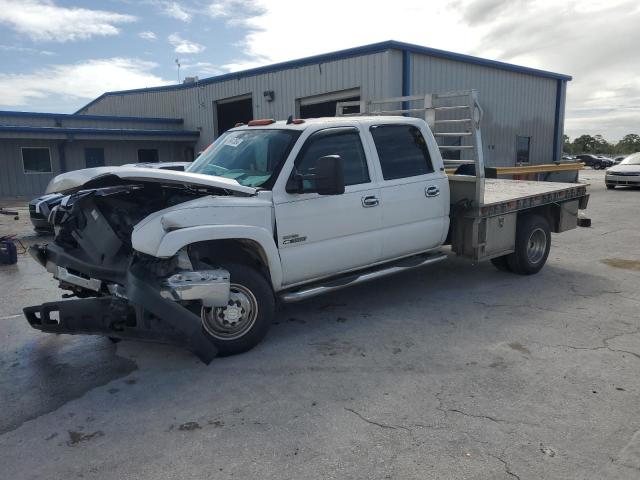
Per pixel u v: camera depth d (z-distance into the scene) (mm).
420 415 3607
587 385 4008
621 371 4242
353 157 5438
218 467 3078
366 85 15938
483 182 6289
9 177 22719
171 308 3996
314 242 5078
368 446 3252
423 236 6109
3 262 8891
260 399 3895
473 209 6312
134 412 3746
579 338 4961
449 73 17250
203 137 25078
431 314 5730
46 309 4457
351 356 4637
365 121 5625
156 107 28188
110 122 25109
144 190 4797
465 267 7840
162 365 4539
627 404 3709
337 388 4039
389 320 5559
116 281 4305
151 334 4105
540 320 5480
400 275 7422
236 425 3539
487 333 5133
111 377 4328
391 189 5672
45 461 3180
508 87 20297
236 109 24375
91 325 4297
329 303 6176
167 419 3641
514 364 4406
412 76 15867
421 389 3992
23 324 5680
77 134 23328
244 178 5000
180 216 4168
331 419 3586
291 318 5672
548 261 8242
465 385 4043
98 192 4758
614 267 7781
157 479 2986
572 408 3666
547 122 23016
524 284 6883
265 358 4629
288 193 4844
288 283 5023
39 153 23344
